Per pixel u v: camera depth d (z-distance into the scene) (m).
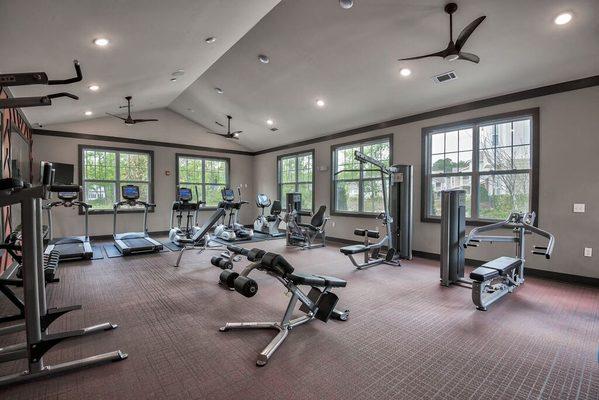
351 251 4.72
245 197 10.61
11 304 3.39
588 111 4.07
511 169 4.87
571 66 3.99
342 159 7.69
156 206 8.77
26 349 2.03
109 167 8.14
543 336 2.62
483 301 3.30
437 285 4.09
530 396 1.85
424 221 5.86
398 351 2.37
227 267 3.63
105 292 3.71
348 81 5.42
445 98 5.32
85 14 2.87
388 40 4.20
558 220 4.32
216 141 9.92
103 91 5.54
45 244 5.85
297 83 5.86
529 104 4.57
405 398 1.82
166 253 6.05
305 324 2.85
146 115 8.56
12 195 1.91
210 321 2.90
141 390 1.90
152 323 2.86
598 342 2.51
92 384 1.96
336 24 4.12
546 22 3.42
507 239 3.94
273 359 2.25
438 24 3.73
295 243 7.10
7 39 2.97
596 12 3.17
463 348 2.42
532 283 4.17
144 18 3.22
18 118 5.55
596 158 4.02
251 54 5.29
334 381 1.98
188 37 4.04
